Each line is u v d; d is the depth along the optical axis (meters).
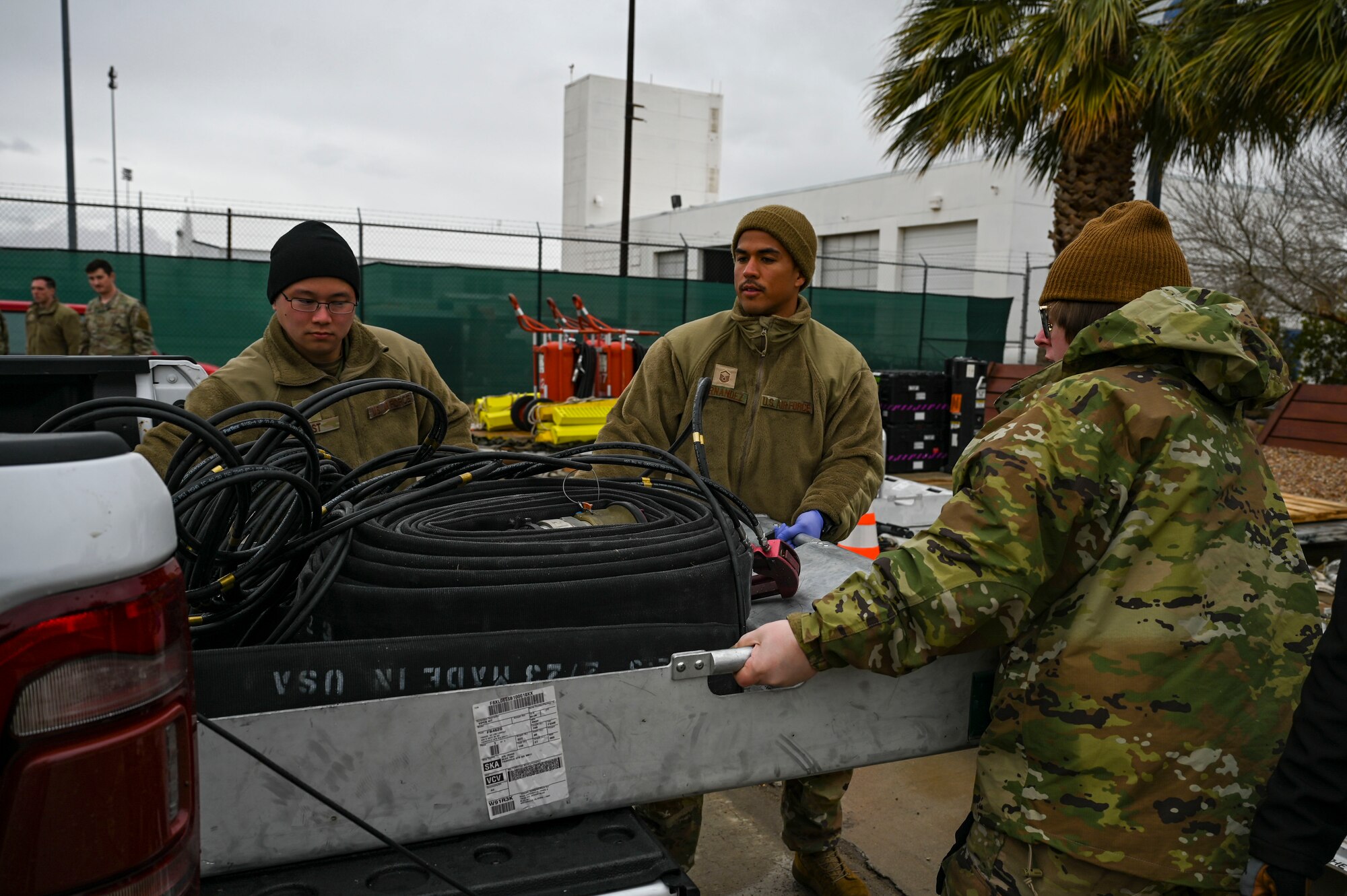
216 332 12.18
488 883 0.98
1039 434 1.15
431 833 1.02
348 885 0.97
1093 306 1.34
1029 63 7.57
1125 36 7.32
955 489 1.21
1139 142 8.51
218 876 0.95
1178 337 1.15
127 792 0.70
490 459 1.52
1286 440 9.35
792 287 2.37
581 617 1.21
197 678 0.95
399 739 0.99
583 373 9.62
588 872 1.02
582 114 45.69
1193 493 1.15
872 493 2.36
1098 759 1.14
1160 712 1.12
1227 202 12.50
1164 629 1.13
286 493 1.36
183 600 0.76
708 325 2.43
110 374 2.69
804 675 1.16
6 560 0.63
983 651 1.34
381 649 1.03
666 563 1.30
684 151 47.56
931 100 8.74
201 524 1.22
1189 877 1.13
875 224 25.50
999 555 1.11
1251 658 1.15
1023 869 1.21
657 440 2.42
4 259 11.39
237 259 12.16
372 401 2.24
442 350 13.11
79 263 11.69
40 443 0.67
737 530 1.52
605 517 1.61
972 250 23.33
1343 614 1.06
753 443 2.35
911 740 1.31
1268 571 1.19
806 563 1.85
